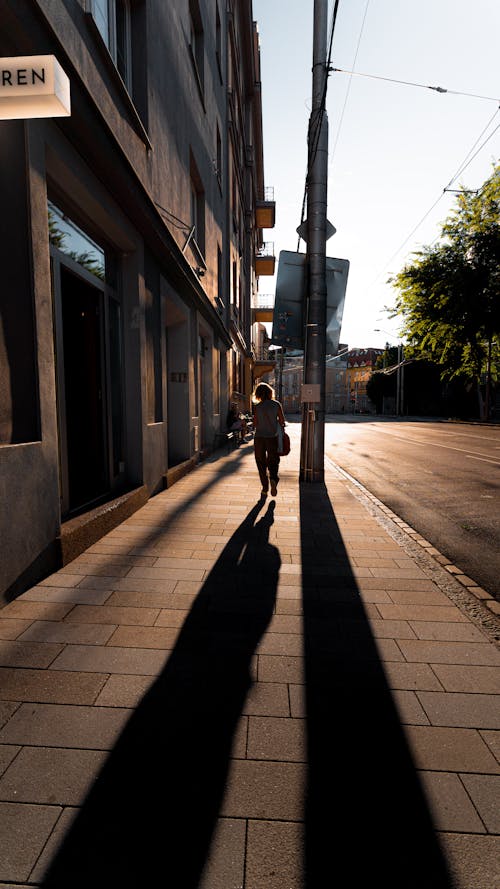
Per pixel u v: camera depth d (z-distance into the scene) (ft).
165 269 24.63
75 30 13.42
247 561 13.37
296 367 317.83
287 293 28.68
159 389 23.80
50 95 6.94
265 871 4.51
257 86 85.05
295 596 11.03
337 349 28.63
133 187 17.17
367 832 4.96
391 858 4.68
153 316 22.75
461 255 96.27
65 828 4.93
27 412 11.10
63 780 5.56
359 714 6.86
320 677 7.77
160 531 16.29
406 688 7.52
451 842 4.86
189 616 9.86
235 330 60.90
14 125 10.59
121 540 15.15
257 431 21.39
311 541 15.48
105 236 18.34
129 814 5.11
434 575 12.64
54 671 7.77
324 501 21.94
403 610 10.40
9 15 9.73
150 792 5.41
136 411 20.35
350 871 4.53
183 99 28.73
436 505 22.90
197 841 4.81
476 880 4.47
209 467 33.30
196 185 36.35
